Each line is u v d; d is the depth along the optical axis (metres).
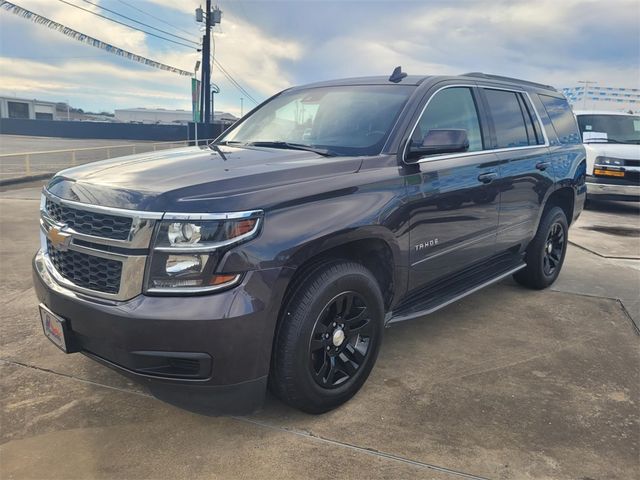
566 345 3.87
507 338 3.97
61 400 2.98
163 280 2.30
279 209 2.48
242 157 3.08
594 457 2.56
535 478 2.41
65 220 2.63
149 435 2.67
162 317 2.26
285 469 2.43
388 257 3.12
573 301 4.86
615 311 4.61
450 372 3.40
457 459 2.52
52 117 76.81
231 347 2.33
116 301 2.37
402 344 3.82
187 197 2.34
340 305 2.79
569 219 5.45
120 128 41.84
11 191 13.01
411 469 2.44
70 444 2.59
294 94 4.23
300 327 2.57
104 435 2.66
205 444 2.61
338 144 3.37
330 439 2.66
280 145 3.50
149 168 2.80
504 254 4.66
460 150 3.22
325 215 2.64
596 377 3.38
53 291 2.59
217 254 2.29
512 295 5.00
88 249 2.47
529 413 2.93
